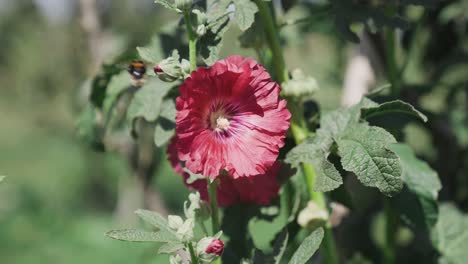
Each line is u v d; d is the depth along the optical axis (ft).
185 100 2.67
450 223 3.72
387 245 3.67
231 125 2.78
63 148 16.47
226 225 3.22
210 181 2.72
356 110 2.94
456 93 4.23
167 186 12.81
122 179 5.79
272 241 3.17
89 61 4.86
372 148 2.73
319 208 3.08
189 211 2.75
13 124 18.53
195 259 2.66
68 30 8.19
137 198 5.69
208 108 2.73
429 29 4.34
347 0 3.26
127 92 3.60
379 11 3.26
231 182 3.09
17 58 11.50
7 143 18.25
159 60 2.82
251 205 3.22
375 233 4.40
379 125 3.11
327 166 2.71
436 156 4.20
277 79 3.11
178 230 2.62
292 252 3.39
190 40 2.74
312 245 2.66
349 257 4.16
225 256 3.20
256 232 3.19
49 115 12.28
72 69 7.69
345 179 3.07
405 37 4.13
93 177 13.05
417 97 3.99
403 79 4.07
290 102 3.04
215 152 2.73
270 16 3.09
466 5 4.09
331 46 5.21
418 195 3.18
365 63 4.12
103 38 4.65
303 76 3.04
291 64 5.59
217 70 2.69
